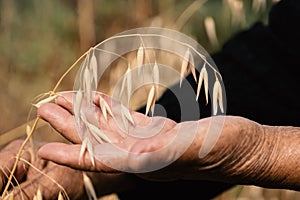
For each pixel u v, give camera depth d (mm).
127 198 1065
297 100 1081
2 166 950
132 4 2139
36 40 2133
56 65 2098
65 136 854
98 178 1015
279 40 1094
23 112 2002
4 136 1369
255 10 1576
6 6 2191
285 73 1088
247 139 833
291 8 1086
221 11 1901
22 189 949
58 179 975
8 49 2115
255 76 1094
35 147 1018
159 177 830
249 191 1646
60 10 2193
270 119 1087
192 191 1075
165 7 1914
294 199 1666
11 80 2053
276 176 865
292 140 862
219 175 848
